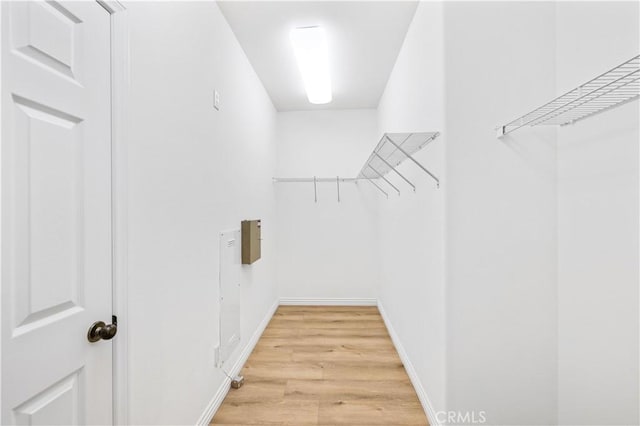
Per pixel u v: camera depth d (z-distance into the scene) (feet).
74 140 3.07
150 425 4.12
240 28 7.38
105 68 3.44
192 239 5.34
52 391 2.88
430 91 5.78
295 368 7.90
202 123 5.75
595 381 4.47
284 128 13.19
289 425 5.82
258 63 9.09
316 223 13.21
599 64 4.29
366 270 13.14
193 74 5.40
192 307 5.33
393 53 8.62
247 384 7.17
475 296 5.11
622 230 4.06
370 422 5.90
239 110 8.00
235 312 7.50
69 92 2.99
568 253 4.91
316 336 9.96
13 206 2.52
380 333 10.19
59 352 2.90
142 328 3.95
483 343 5.12
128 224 3.67
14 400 2.53
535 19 5.12
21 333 2.58
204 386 5.79
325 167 13.17
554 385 5.11
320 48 7.55
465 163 5.11
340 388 7.01
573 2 4.75
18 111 2.55
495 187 5.11
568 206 4.90
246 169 8.63
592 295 4.50
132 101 3.75
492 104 5.11
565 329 4.96
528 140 5.12
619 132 4.08
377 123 12.71
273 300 12.30
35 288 2.68
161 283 4.39
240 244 8.00
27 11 2.62
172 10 4.70
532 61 5.11
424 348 6.25
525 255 5.11
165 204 4.50
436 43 5.43
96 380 3.34
